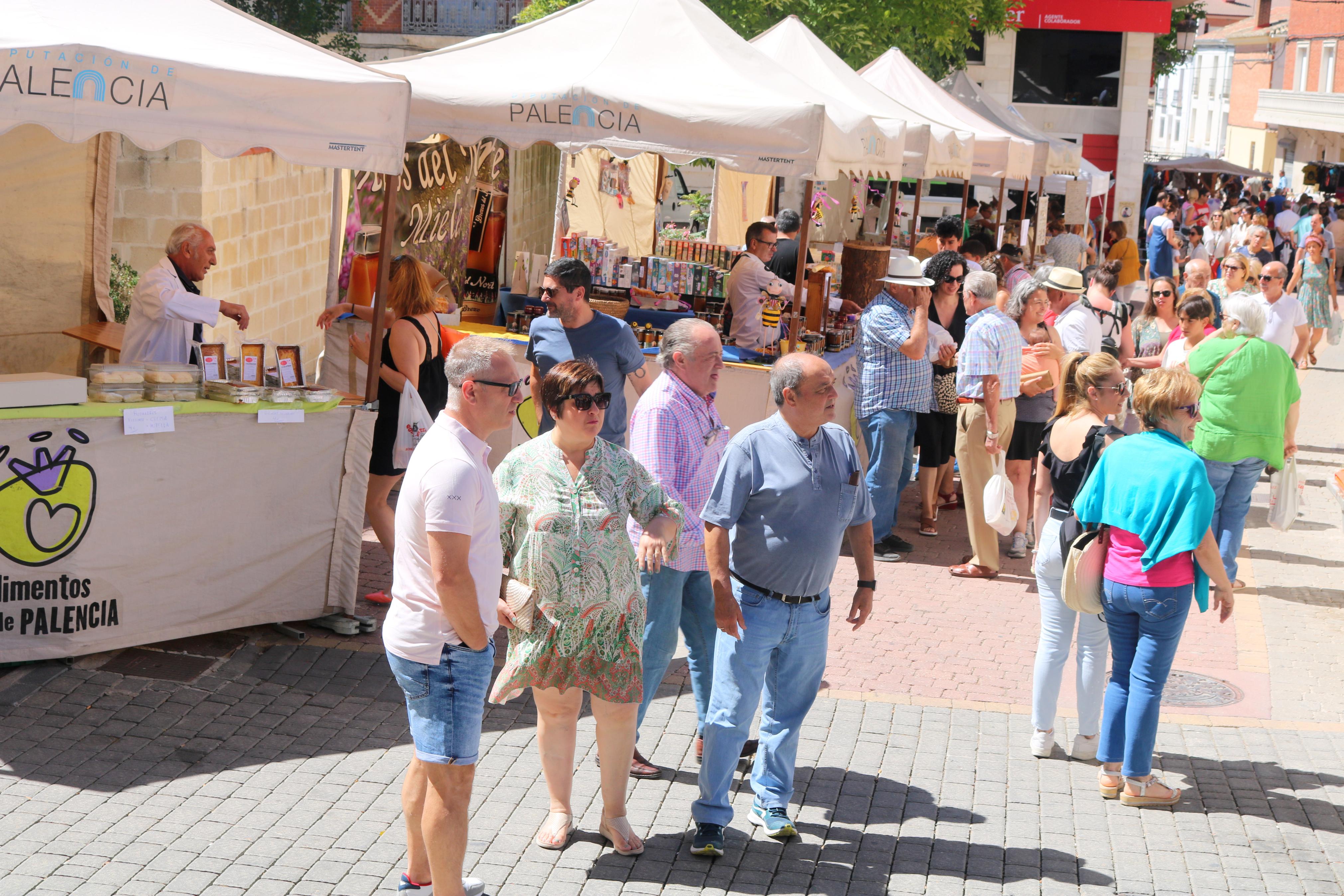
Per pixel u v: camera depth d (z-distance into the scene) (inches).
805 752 231.9
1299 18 2005.4
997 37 1295.5
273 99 237.6
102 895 174.2
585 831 198.5
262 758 218.1
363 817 200.2
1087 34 1301.7
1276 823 211.8
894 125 388.5
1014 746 239.3
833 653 283.4
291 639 270.2
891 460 351.9
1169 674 257.0
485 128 335.9
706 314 397.1
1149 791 215.0
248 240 429.1
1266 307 458.0
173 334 276.2
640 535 206.1
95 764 211.9
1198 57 3051.2
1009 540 382.6
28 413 234.1
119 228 385.4
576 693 191.0
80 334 323.9
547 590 178.9
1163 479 207.0
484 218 460.4
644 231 588.7
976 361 328.2
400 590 165.0
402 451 285.9
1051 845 202.1
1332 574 360.5
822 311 398.3
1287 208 1366.9
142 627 253.0
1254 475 320.2
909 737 240.5
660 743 232.2
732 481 185.6
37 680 240.2
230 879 180.4
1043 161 692.1
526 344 374.6
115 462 244.5
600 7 377.4
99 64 218.5
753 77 358.9
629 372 280.7
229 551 261.7
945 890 187.6
